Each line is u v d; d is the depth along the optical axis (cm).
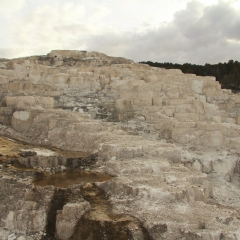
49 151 2797
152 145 2661
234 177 2964
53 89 4134
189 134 3259
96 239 1653
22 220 1862
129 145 2577
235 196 2542
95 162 2534
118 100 3916
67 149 2967
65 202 1873
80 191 1983
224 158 2955
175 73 5203
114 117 3806
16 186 2008
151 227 1617
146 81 4588
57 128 3181
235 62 9338
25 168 2377
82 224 1709
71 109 3809
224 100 4656
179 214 1741
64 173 2350
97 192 2003
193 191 1994
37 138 3238
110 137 2850
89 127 3022
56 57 5662
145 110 3878
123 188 1948
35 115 3416
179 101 3975
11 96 3781
